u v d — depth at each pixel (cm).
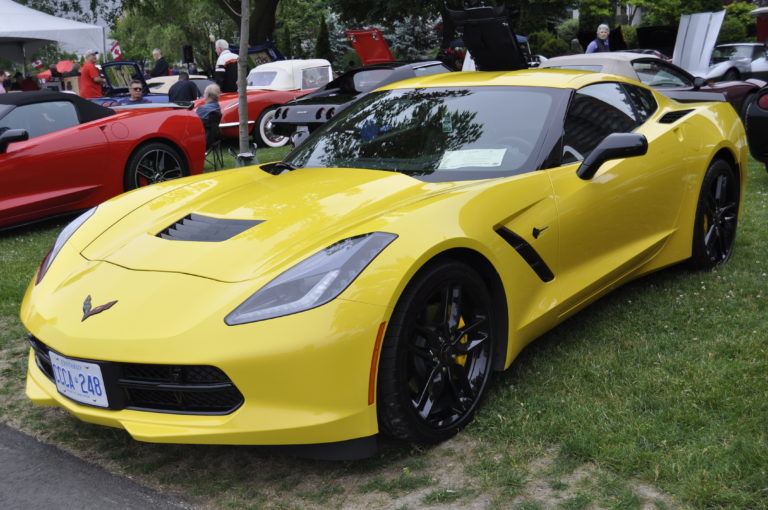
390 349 243
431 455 260
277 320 230
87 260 286
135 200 330
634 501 223
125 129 704
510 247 291
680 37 1125
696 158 411
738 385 291
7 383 338
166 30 4238
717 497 220
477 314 282
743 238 507
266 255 256
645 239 381
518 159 323
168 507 239
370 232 254
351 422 236
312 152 369
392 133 355
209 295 242
